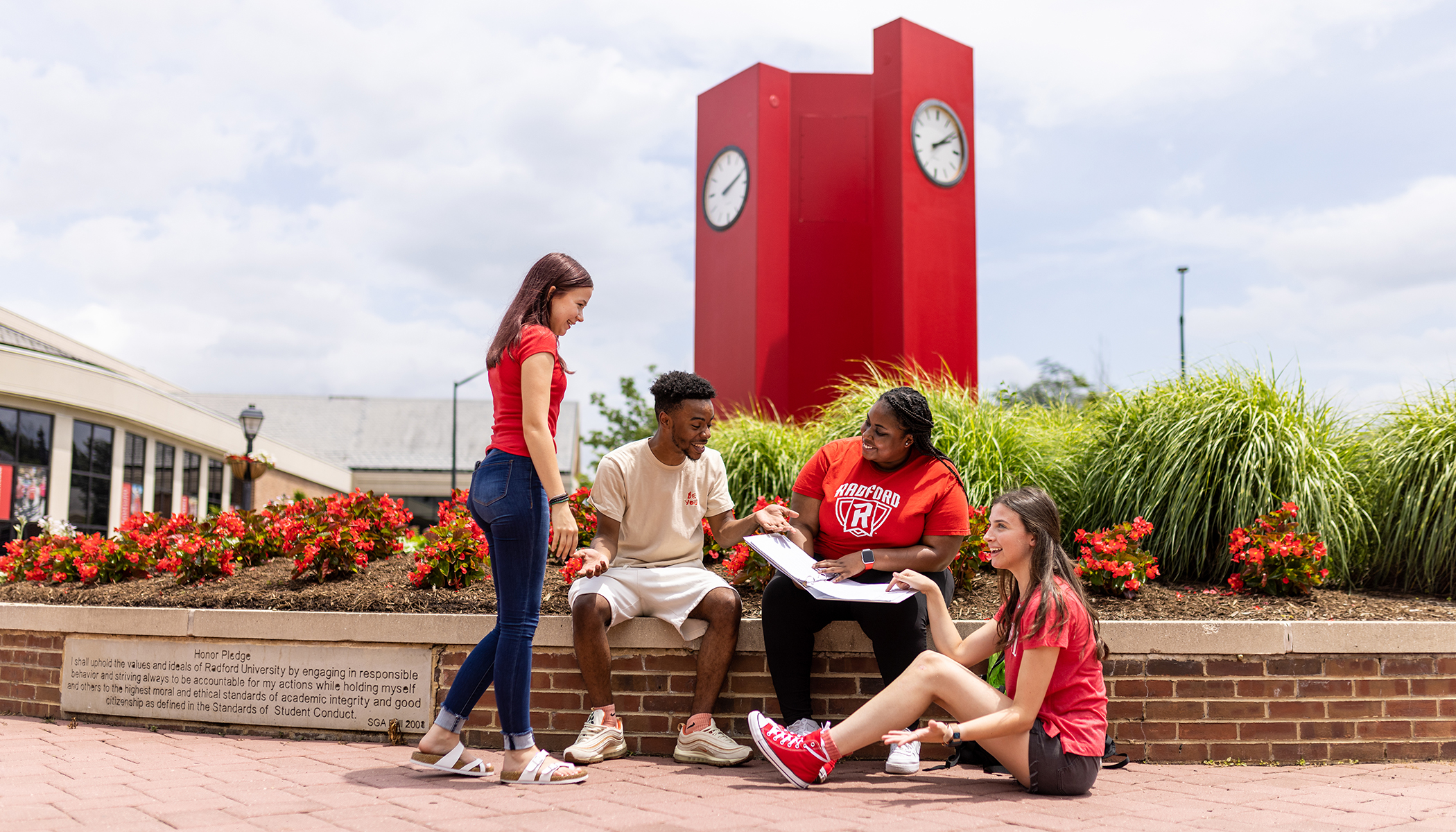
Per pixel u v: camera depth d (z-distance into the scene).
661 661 4.27
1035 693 3.23
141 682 4.91
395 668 4.51
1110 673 4.10
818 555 4.21
